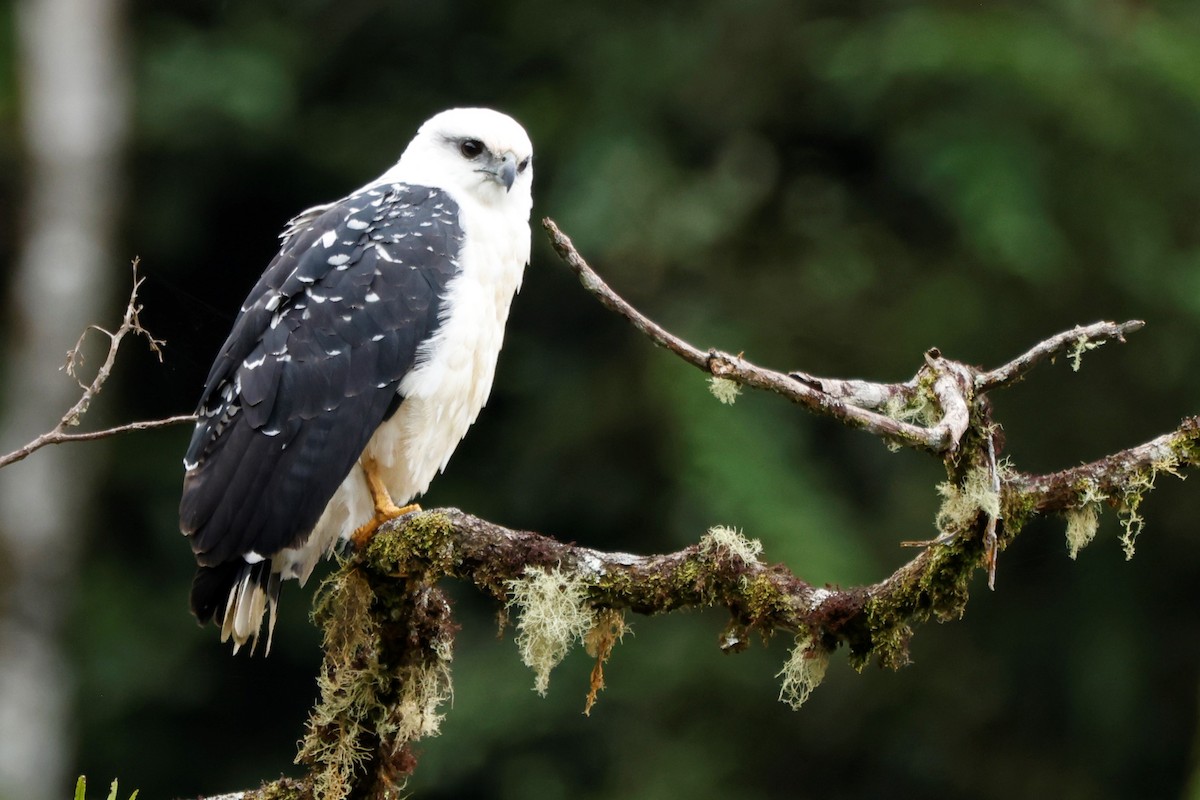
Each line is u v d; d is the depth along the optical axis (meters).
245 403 6.52
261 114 15.48
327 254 6.78
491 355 7.14
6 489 14.73
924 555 5.08
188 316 7.21
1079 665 14.39
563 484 15.20
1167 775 14.57
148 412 15.83
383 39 16.73
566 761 13.85
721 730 13.70
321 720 5.64
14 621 14.50
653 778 13.32
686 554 5.31
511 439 15.63
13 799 14.05
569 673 13.75
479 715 13.65
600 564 5.37
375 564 5.59
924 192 15.13
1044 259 13.78
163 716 15.30
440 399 6.82
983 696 14.42
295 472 6.50
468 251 6.94
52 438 5.09
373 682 5.63
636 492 15.03
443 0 16.48
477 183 7.16
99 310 15.40
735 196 15.20
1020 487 5.15
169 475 15.59
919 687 14.27
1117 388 14.80
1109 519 14.45
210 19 16.84
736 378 4.75
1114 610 14.55
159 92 15.60
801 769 14.02
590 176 15.00
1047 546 14.36
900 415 5.14
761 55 15.52
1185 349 14.55
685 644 13.67
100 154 15.43
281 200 16.47
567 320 15.77
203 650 15.26
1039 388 14.80
